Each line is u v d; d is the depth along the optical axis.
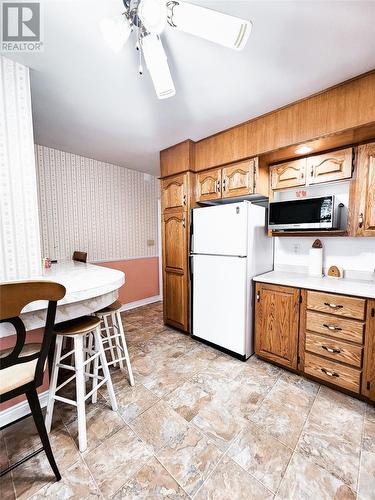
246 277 2.12
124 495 1.05
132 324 3.17
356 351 1.62
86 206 3.33
